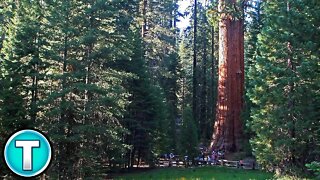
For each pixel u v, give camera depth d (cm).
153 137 2947
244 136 3052
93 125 1825
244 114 3034
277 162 1839
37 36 1884
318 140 1744
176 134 3650
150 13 3762
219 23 3209
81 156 1761
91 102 1819
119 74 2062
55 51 1858
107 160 2420
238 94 3084
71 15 1886
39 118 1814
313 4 1694
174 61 4575
